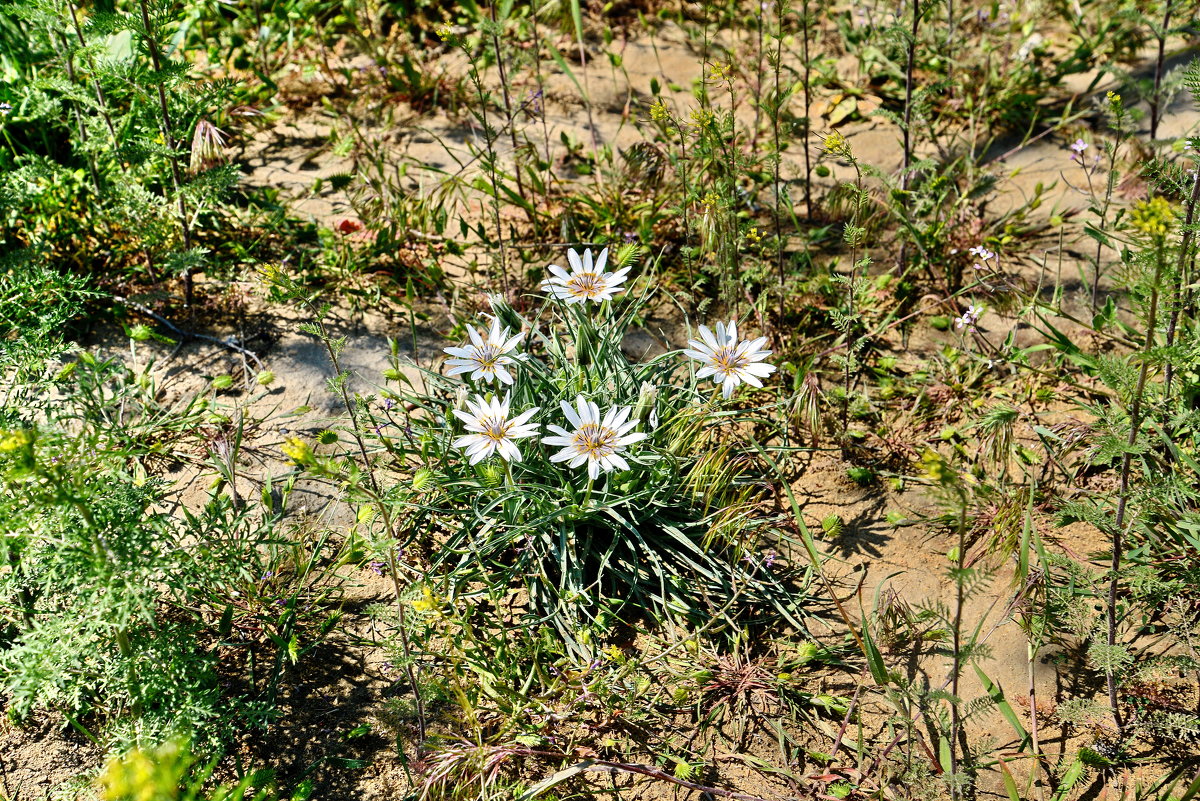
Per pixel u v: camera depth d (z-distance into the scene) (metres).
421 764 2.83
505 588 3.29
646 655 3.16
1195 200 2.72
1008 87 5.35
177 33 5.35
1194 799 2.75
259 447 3.78
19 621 3.08
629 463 3.37
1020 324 4.23
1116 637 3.19
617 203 4.69
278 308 4.37
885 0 5.62
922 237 4.38
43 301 3.81
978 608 3.29
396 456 3.62
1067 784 2.79
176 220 4.37
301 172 5.07
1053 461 3.62
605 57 5.90
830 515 3.57
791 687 3.07
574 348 3.84
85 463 2.69
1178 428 3.54
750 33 5.98
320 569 3.41
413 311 4.35
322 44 5.82
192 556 2.87
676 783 2.87
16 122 4.74
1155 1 5.33
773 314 4.35
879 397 4.00
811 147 5.20
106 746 2.82
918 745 2.92
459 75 5.68
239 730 2.99
